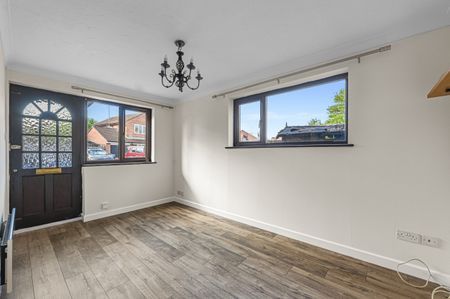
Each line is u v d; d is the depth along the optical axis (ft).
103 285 5.61
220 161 11.36
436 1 4.99
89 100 11.02
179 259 6.93
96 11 5.34
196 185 12.79
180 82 7.00
